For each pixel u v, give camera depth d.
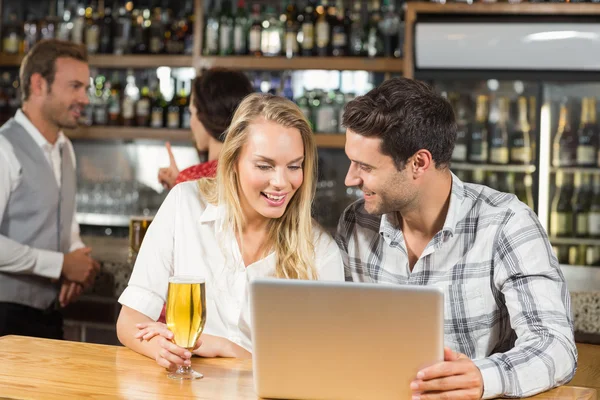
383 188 1.90
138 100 5.05
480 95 4.54
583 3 4.30
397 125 1.84
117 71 5.17
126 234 5.13
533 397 1.65
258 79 5.05
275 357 1.56
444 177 1.97
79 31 5.05
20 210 3.25
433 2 4.50
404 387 1.53
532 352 1.68
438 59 4.41
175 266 2.11
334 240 2.14
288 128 1.94
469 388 1.54
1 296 3.18
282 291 1.54
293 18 4.91
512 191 4.54
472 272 1.98
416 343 1.50
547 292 1.83
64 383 1.63
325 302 1.52
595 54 4.25
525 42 4.32
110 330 3.40
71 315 3.46
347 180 1.94
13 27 5.17
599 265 4.49
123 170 5.41
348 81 5.00
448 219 1.98
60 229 3.40
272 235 2.09
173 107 5.04
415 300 1.49
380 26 4.82
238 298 2.07
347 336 1.53
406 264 2.05
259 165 1.94
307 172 2.03
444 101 1.94
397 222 2.07
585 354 2.67
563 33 4.27
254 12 4.89
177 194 2.16
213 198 2.12
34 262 3.18
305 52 4.84
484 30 4.35
